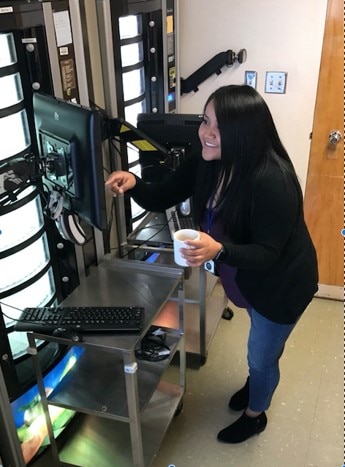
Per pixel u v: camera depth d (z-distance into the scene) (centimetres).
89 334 153
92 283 182
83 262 189
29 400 177
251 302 163
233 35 266
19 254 159
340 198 263
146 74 223
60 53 157
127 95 212
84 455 187
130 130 188
